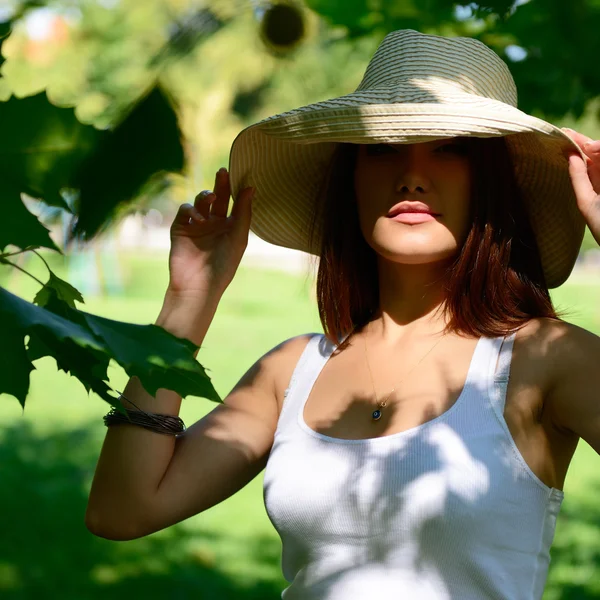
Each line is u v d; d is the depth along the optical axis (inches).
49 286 45.3
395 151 73.5
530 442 67.9
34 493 272.2
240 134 78.6
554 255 84.4
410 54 77.2
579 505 269.0
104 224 31.6
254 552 231.0
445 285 74.6
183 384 41.7
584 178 72.6
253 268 1114.7
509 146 78.6
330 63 342.6
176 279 80.3
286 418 75.9
